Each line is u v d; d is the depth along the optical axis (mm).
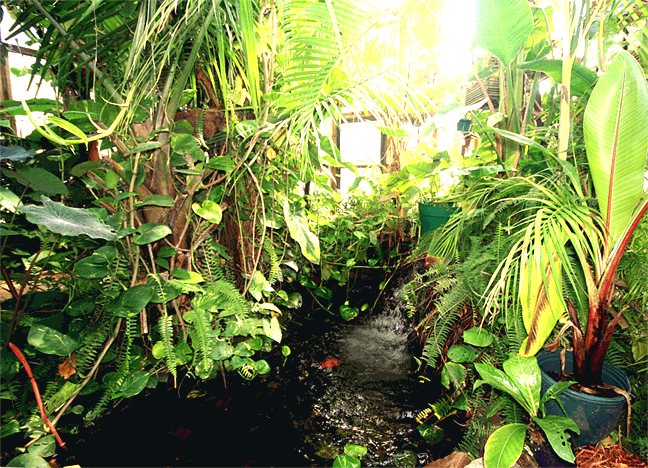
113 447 1383
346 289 3105
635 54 1505
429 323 1841
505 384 1136
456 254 1680
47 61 1500
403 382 1877
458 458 1231
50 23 1458
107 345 1558
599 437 1103
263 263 2355
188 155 1727
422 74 2822
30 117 917
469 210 1704
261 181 2041
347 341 2357
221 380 1864
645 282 1322
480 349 1562
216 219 1707
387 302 2818
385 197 3113
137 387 1525
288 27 1416
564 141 1448
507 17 1366
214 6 1333
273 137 1944
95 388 1485
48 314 1844
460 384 1536
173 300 1804
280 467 1300
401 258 3055
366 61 1848
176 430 1489
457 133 3318
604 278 1132
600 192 1111
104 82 1566
